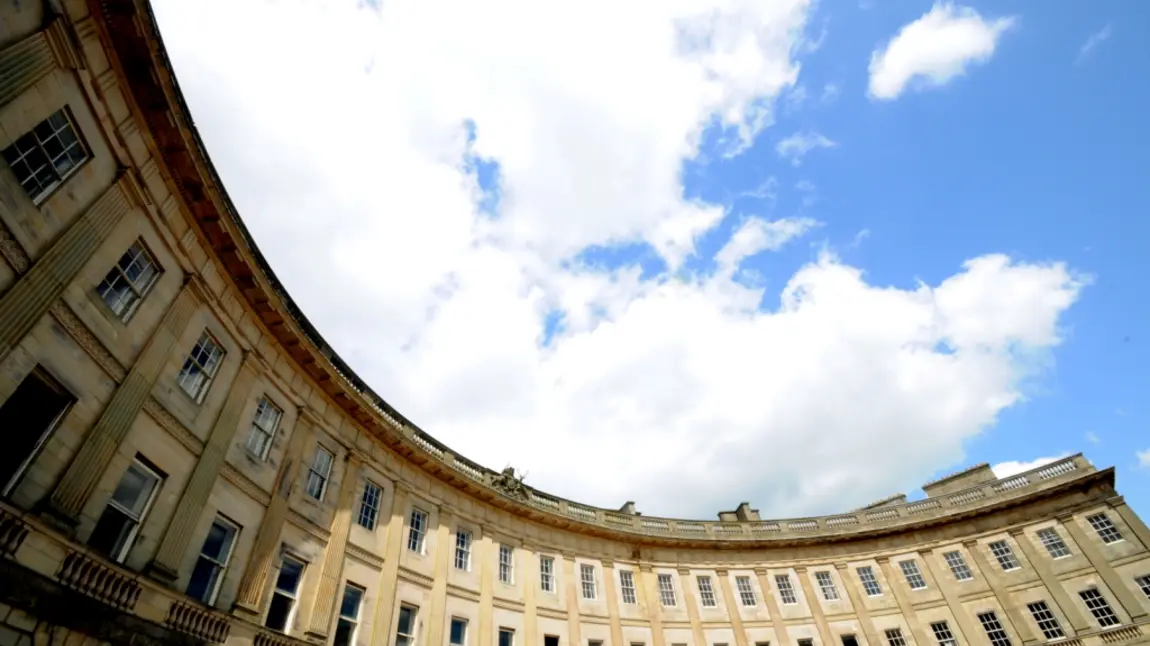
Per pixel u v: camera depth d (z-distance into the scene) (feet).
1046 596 105.70
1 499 31.01
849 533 122.01
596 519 114.32
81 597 35.96
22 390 35.27
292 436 63.10
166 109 44.47
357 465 72.74
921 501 125.70
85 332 38.93
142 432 43.57
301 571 59.98
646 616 105.91
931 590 114.21
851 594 116.67
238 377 56.29
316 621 58.65
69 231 37.35
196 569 48.08
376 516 74.02
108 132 41.01
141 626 40.19
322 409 69.36
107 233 40.88
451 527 86.33
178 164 47.83
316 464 66.39
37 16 34.73
